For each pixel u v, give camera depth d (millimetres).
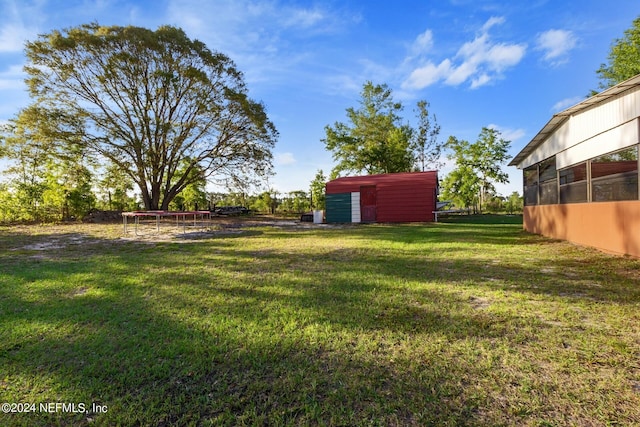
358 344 2242
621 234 5555
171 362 2018
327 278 4188
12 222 15586
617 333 2402
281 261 5484
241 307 3047
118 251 6941
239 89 21672
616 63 20500
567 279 4020
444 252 6277
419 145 33250
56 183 17141
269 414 1531
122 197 22891
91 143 18078
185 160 21656
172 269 4871
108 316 2822
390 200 17281
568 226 7527
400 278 4152
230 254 6352
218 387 1757
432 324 2594
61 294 3557
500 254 5965
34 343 2295
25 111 16781
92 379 1841
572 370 1895
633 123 5215
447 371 1893
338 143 29766
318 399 1644
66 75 17719
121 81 18438
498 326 2539
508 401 1611
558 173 8039
